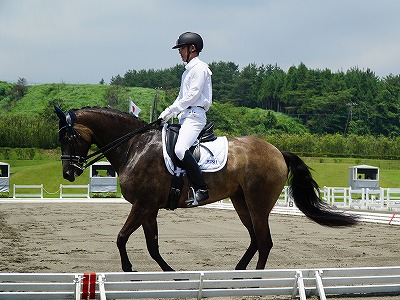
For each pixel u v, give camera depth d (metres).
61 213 24.72
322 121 124.75
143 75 185.50
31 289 7.11
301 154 65.06
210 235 15.82
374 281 8.05
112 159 8.84
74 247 13.08
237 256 11.70
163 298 7.55
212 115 103.94
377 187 35.25
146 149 8.58
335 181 48.09
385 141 71.69
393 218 19.69
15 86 145.00
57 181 47.81
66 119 8.73
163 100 135.25
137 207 8.45
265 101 152.25
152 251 8.65
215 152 8.69
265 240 8.70
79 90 147.75
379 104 124.25
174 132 8.72
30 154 61.53
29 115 124.50
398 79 141.88
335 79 138.62
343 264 10.73
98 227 18.36
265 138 69.56
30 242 14.04
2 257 11.36
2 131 64.06
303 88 141.25
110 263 10.68
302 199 9.19
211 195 8.72
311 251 12.52
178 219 22.02
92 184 37.53
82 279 7.13
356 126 119.50
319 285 7.68
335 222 9.09
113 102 129.88
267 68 185.50
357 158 66.00
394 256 11.80
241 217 9.09
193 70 8.70
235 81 163.12
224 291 7.51
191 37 8.82
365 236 15.74
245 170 8.71
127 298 7.25
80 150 8.80
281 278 7.72
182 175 8.56
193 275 7.47
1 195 38.12
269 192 8.78
